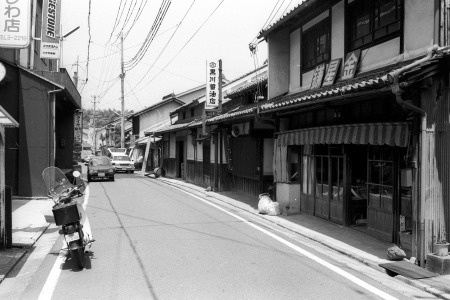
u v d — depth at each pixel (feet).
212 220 36.29
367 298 16.83
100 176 82.07
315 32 38.37
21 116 48.26
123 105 127.65
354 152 31.83
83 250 21.93
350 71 31.24
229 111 63.26
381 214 27.30
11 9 29.48
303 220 35.32
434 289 17.67
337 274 20.22
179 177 93.20
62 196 22.43
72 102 67.62
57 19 46.60
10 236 24.75
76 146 106.52
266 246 26.32
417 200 20.84
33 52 51.42
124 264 21.68
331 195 34.30
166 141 107.34
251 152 52.34
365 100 27.50
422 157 20.42
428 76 19.72
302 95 32.68
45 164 48.52
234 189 60.13
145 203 47.62
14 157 47.96
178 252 24.34
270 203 39.11
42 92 48.88
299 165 39.93
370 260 22.50
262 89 53.78
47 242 27.50
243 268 21.04
